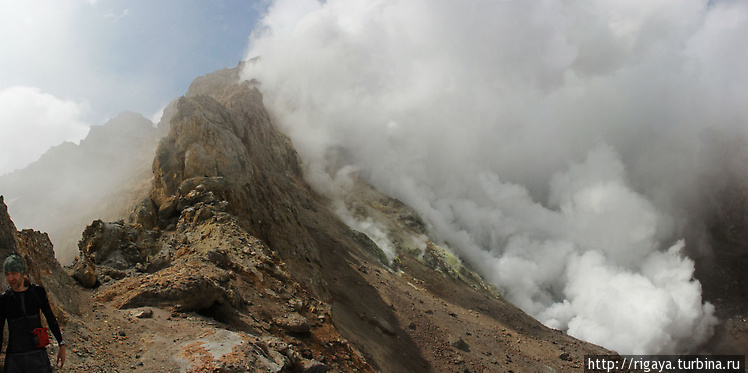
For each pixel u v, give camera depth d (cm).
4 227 1262
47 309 880
